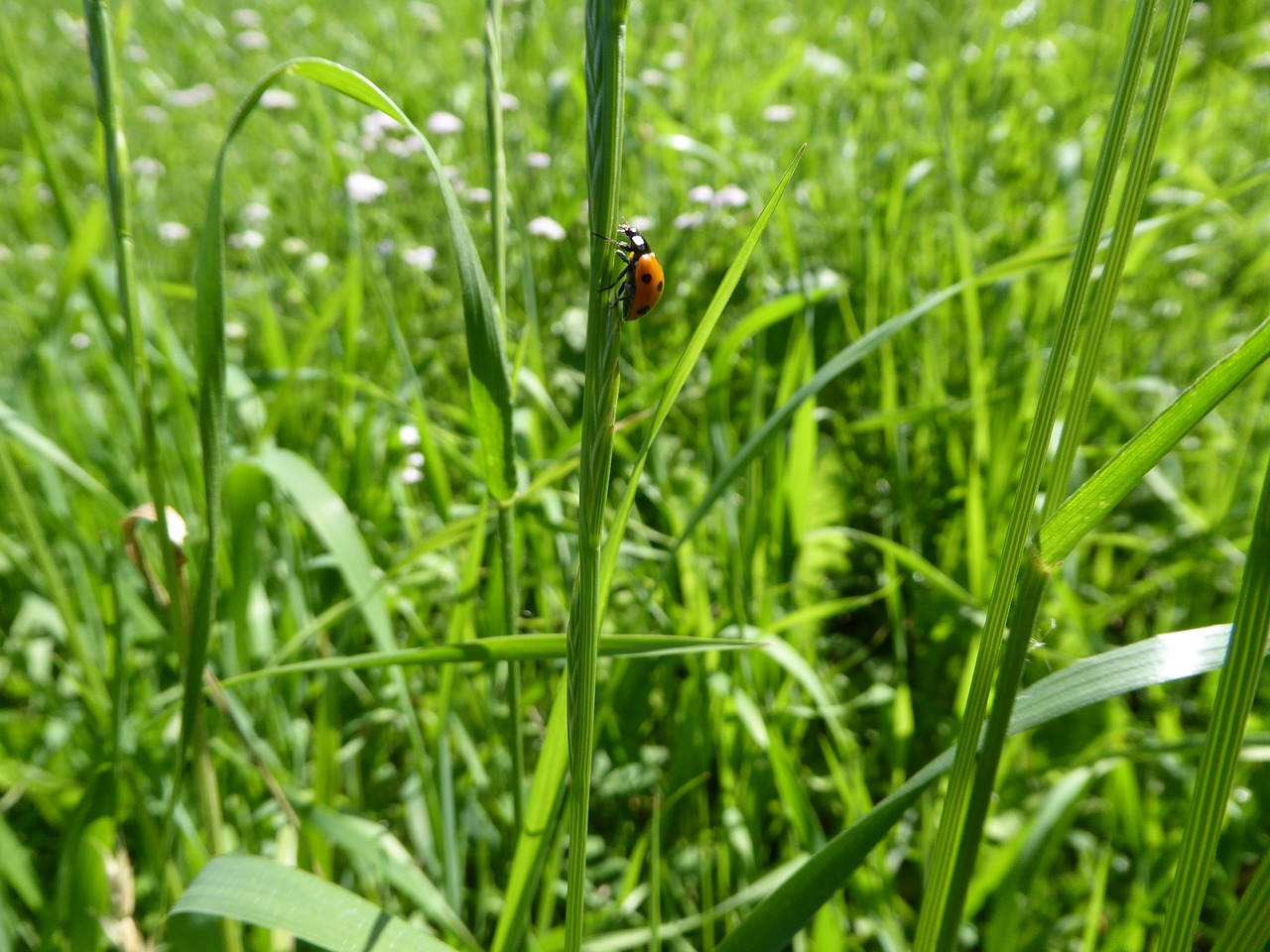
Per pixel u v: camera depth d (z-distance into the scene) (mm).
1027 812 111
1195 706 131
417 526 149
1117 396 166
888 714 123
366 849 85
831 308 175
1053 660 126
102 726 101
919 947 50
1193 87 296
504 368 60
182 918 57
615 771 115
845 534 124
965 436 165
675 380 48
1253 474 146
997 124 255
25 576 145
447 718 100
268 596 140
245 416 150
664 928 96
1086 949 91
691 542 130
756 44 328
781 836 115
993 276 87
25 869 96
